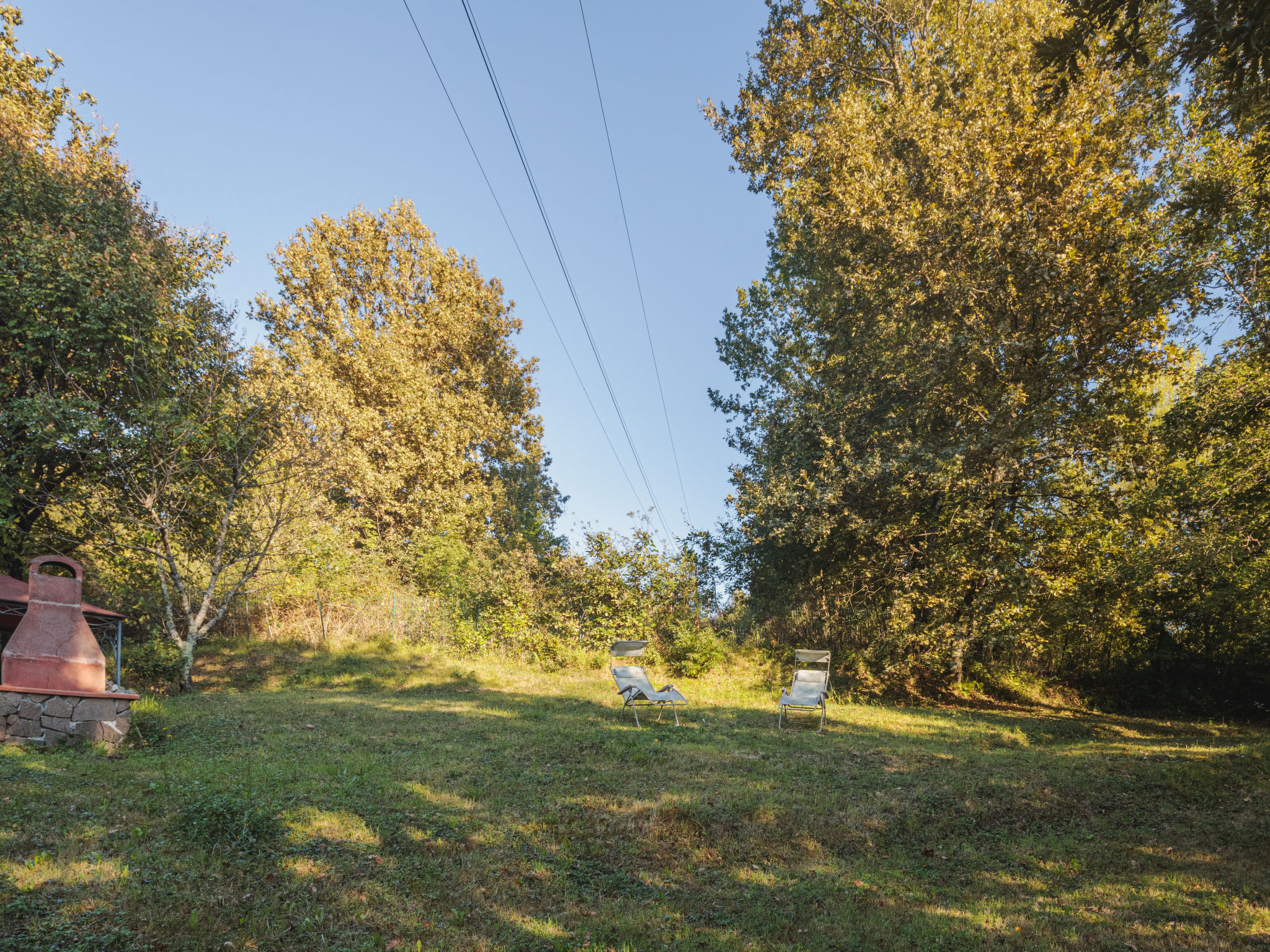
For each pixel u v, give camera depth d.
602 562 19.31
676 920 5.11
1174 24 7.04
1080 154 15.75
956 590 17.28
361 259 31.16
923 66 18.39
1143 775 9.43
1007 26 17.42
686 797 7.65
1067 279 15.45
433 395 29.55
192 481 14.88
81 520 14.69
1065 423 15.96
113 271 13.91
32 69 16.66
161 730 9.32
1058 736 13.33
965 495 16.92
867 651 17.97
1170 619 19.69
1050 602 16.11
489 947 4.39
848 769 9.44
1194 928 5.12
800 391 19.44
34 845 5.04
